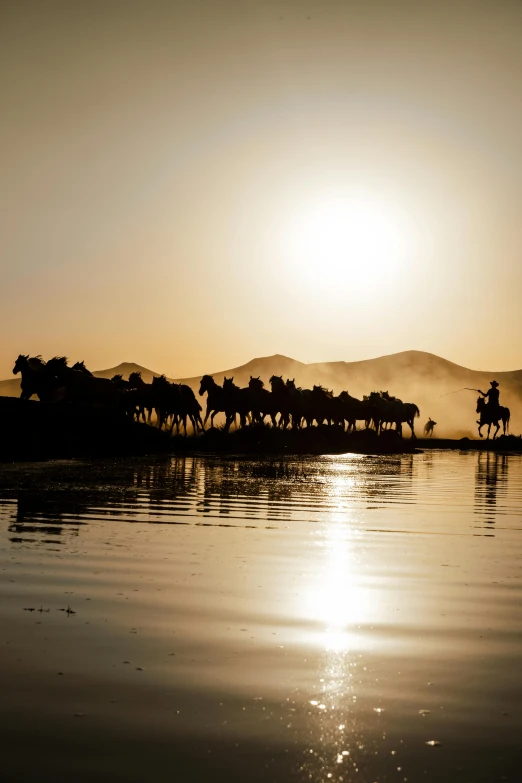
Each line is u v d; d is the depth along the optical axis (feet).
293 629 27.81
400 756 18.43
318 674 23.36
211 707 20.90
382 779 17.42
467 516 59.82
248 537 47.26
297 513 59.47
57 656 24.53
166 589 33.30
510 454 187.11
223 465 111.24
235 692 21.93
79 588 33.17
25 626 27.55
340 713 20.66
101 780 17.16
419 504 67.97
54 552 40.81
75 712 20.44
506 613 30.35
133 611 29.76
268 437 170.30
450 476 104.99
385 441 193.88
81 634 26.76
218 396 175.73
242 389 178.91
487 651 25.66
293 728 19.76
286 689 22.21
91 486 74.64
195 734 19.34
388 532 50.72
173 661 24.26
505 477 104.12
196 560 39.65
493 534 50.52
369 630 27.84
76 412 137.90
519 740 19.25
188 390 167.32
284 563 39.40
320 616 29.50
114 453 129.08
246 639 26.55
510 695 21.97
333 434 187.32
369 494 75.97
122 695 21.57
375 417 217.56
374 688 22.38
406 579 36.17
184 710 20.68
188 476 89.81
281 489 77.97
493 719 20.39
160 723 19.89
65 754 18.25
